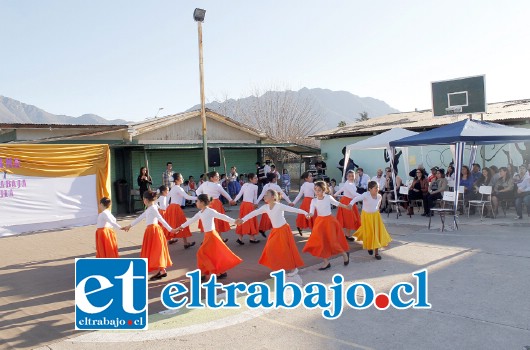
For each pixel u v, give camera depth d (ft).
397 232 34.19
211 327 17.07
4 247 34.12
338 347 14.79
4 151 38.14
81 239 36.65
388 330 15.97
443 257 25.59
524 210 41.47
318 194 24.23
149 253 23.72
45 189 40.45
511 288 19.66
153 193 24.16
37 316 19.10
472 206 41.04
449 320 16.55
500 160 49.93
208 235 22.45
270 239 22.59
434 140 36.68
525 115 48.29
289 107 120.78
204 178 53.36
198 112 61.87
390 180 46.11
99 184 43.88
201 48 53.11
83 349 15.58
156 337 16.34
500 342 14.52
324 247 24.04
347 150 49.29
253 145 65.31
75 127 51.44
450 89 52.65
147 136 57.62
